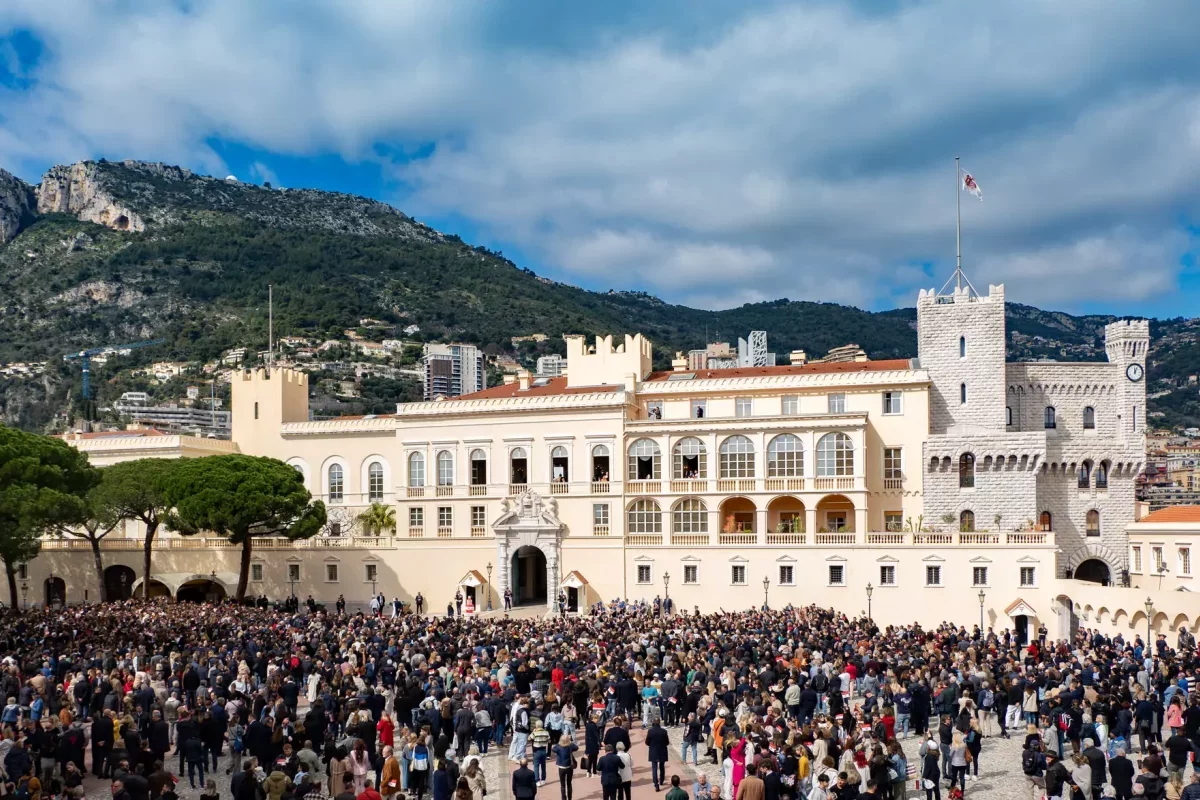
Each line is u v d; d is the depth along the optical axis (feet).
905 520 325.01
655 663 176.04
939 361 343.05
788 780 110.42
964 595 298.76
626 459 336.70
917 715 150.10
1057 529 334.85
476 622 255.29
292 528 341.82
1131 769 110.93
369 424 381.81
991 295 340.39
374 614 278.46
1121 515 336.08
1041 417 346.95
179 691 154.61
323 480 387.55
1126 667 168.86
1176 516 311.06
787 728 122.42
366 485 381.81
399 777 113.19
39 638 212.84
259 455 395.14
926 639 223.51
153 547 374.84
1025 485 320.50
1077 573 339.36
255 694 144.56
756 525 324.80
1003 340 338.13
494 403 351.46
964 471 325.83
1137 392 342.44
